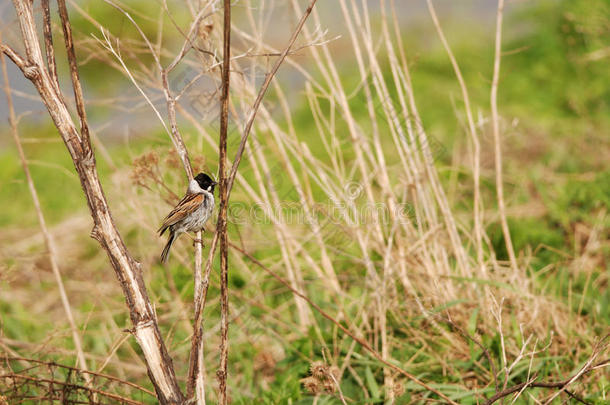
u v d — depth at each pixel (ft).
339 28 28.73
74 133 13.56
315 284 24.13
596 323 21.35
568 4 41.24
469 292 22.26
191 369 14.02
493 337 20.38
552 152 31.63
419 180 22.72
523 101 38.09
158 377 13.70
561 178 29.25
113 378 16.84
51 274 26.50
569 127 33.73
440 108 37.86
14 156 39.17
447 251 24.70
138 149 26.20
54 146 40.27
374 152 27.99
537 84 39.55
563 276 23.80
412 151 23.03
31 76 13.32
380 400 18.66
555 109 36.78
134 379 21.27
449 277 21.16
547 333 20.38
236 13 25.03
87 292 26.45
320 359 20.95
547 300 22.20
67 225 31.89
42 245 29.73
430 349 20.67
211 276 24.34
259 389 21.01
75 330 20.13
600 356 19.25
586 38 38.91
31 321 24.75
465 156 32.07
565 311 22.09
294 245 24.36
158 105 20.58
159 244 25.98
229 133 23.30
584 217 26.99
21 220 33.47
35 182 37.06
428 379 19.69
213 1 15.14
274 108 23.36
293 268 24.84
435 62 42.96
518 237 26.25
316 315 23.13
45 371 19.86
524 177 29.68
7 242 30.71
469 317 21.83
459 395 17.99
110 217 13.65
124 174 23.86
